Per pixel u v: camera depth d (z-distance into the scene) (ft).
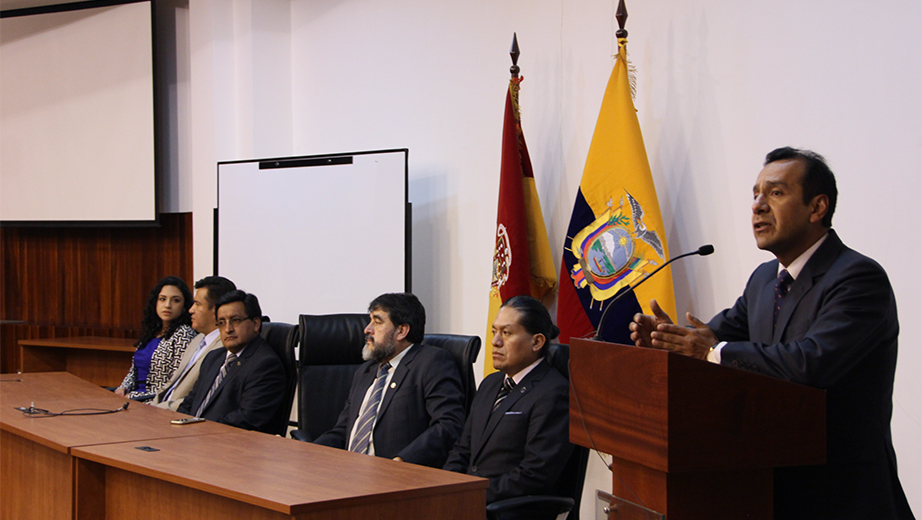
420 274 14.96
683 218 10.84
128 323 20.07
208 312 12.72
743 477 5.50
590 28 12.35
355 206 14.85
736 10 10.30
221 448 7.77
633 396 5.41
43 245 21.08
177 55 19.11
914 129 8.46
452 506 6.24
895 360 6.06
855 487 5.89
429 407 9.25
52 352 19.85
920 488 8.16
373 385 9.73
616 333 10.55
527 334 8.14
